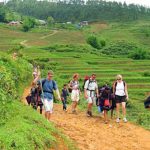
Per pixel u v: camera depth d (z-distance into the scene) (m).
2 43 103.19
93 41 119.31
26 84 28.05
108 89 15.88
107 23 199.88
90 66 68.50
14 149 7.94
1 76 12.06
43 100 13.37
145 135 14.35
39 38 128.38
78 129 13.95
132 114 30.72
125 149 11.95
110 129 14.62
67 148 10.29
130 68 71.75
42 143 9.07
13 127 8.96
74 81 18.72
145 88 54.81
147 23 190.50
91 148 11.41
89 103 17.16
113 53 106.06
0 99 10.40
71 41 127.19
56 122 14.93
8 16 172.62
